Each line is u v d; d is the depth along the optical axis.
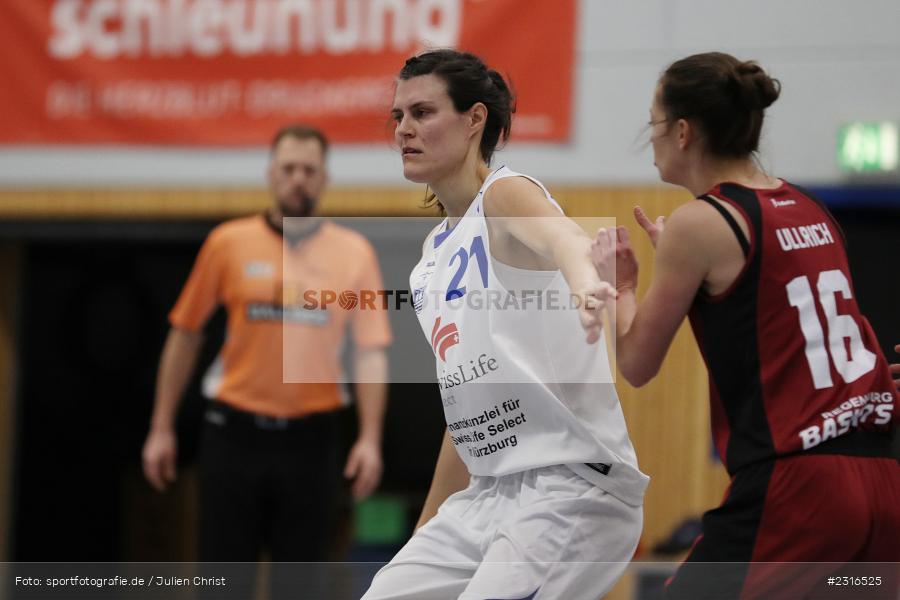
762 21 18.36
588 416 8.59
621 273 8.84
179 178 20.25
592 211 18.77
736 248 8.11
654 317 8.30
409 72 9.02
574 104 18.88
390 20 19.48
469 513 9.09
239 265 14.51
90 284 26.00
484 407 8.76
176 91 20.25
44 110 20.58
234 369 14.38
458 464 9.73
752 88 8.52
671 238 8.24
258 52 19.97
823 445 7.97
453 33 19.20
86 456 25.66
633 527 8.84
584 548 8.56
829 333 8.14
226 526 14.27
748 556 8.01
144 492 24.88
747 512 8.06
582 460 8.53
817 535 7.88
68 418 25.91
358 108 19.62
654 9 18.66
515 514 8.66
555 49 18.89
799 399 8.03
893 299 18.78
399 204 19.42
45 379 25.94
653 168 18.69
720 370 8.23
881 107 18.05
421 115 8.94
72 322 26.03
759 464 8.04
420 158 8.92
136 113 20.38
